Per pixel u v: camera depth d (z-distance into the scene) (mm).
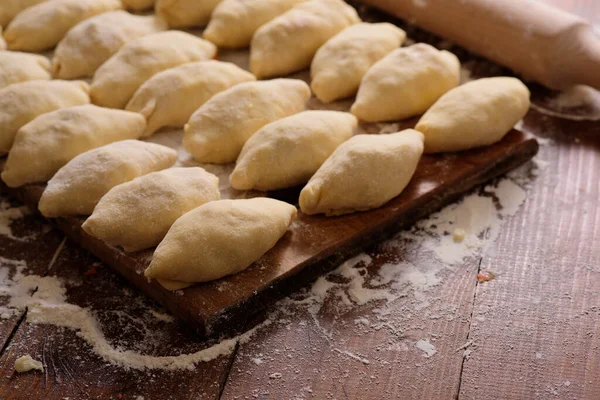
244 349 679
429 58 831
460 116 777
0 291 716
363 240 728
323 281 714
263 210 709
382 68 828
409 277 715
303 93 822
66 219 743
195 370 670
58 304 707
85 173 740
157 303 707
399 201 744
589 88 869
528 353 673
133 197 715
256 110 793
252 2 907
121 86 839
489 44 875
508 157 784
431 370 666
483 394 654
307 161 756
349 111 833
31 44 906
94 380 667
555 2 958
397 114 815
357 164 729
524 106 801
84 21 906
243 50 911
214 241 688
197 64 840
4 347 686
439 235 744
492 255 729
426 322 690
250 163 753
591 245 734
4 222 767
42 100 811
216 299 683
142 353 680
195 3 917
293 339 683
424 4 906
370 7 972
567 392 654
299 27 874
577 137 821
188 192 723
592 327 686
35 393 661
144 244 712
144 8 956
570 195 771
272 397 655
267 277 695
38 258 739
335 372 666
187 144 784
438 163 776
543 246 734
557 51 836
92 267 731
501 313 694
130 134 801
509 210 760
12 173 766
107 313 702
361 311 697
